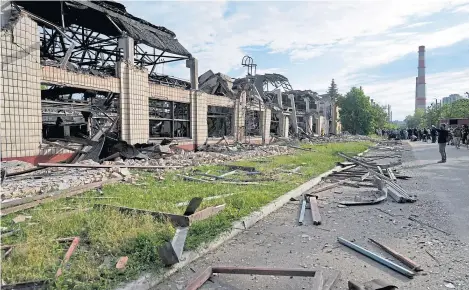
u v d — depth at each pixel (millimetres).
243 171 11594
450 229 5371
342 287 3439
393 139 48938
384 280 3494
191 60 18328
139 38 14508
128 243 4172
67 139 11602
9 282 3172
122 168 9719
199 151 17484
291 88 38094
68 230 4660
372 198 7949
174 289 3410
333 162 15102
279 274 3557
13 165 8820
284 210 6738
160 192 7371
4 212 5438
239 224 5355
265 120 27859
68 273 3359
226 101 22047
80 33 14984
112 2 14203
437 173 12000
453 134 30250
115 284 3268
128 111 13570
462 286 3436
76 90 12516
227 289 3434
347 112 61594
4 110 8945
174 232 4512
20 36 9336
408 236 5047
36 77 9820
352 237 5035
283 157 16859
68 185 7699
